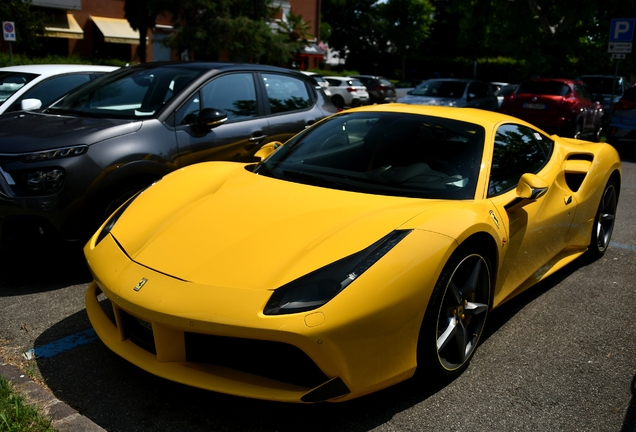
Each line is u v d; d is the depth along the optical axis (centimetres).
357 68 5928
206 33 2548
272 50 2809
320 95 597
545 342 314
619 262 460
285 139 528
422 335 239
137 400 243
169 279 226
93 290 288
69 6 2666
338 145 329
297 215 257
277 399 213
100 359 276
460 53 6372
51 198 350
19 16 2222
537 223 331
